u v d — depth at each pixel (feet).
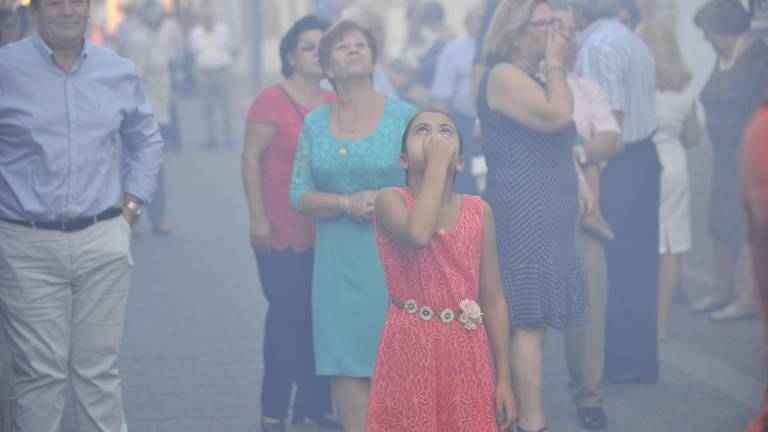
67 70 55.93
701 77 127.44
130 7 178.29
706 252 114.11
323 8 203.00
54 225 55.31
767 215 27.71
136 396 75.10
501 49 62.03
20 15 96.89
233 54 219.20
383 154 59.11
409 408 44.14
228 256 122.72
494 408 44.91
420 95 138.72
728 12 87.97
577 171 67.62
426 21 144.56
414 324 44.21
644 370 75.66
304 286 66.13
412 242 42.01
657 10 131.95
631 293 74.95
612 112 73.31
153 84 158.10
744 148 28.45
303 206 60.75
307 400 68.08
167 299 103.40
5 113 54.95
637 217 74.49
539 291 59.93
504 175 60.49
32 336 56.03
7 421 58.13
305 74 65.67
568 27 73.26
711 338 87.15
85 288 56.95
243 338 89.81
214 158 203.31
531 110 59.21
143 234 136.67
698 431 67.26
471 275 44.32
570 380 77.05
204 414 71.31
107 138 56.59
